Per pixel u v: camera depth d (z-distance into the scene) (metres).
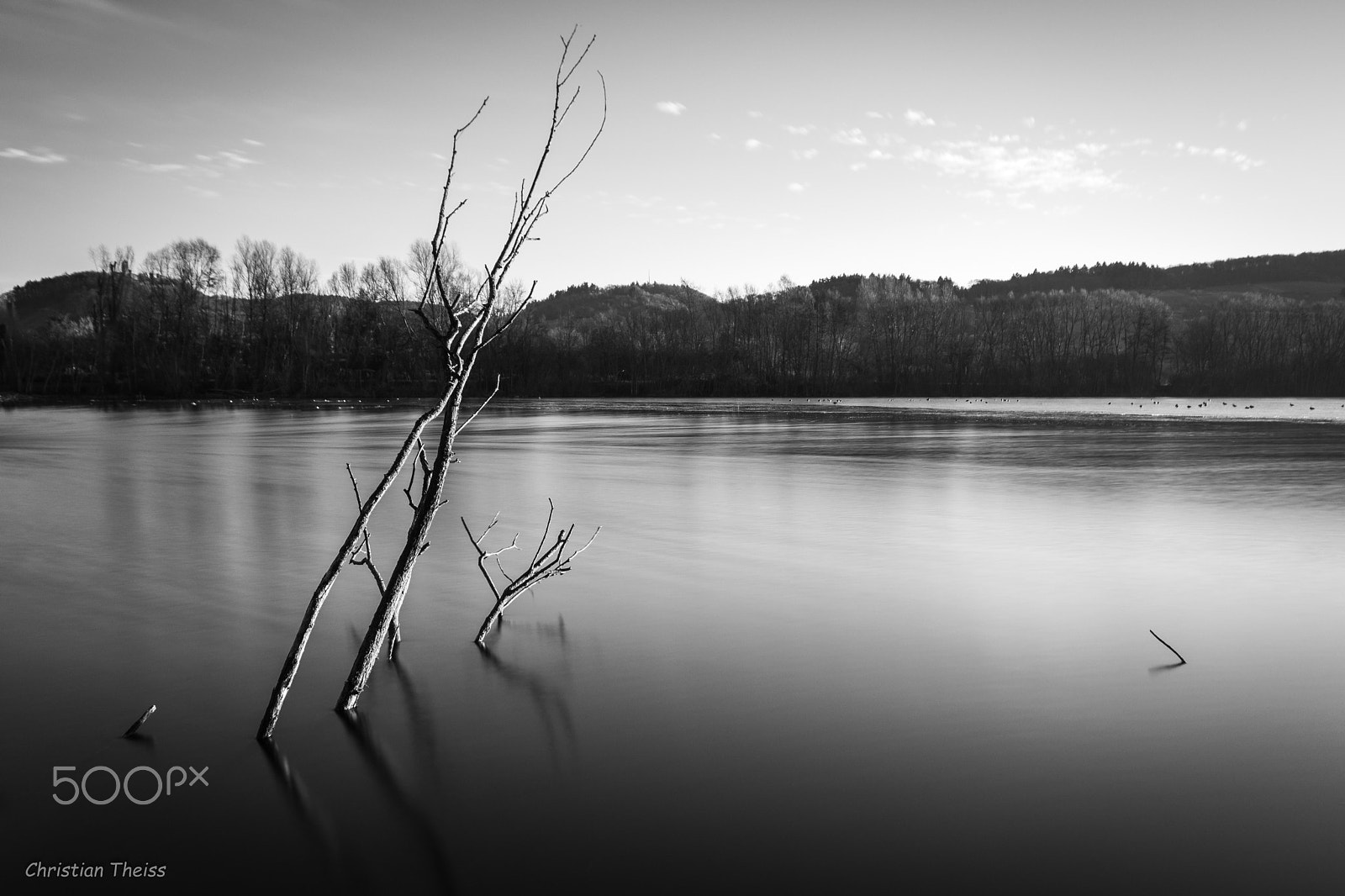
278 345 105.44
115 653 8.05
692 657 7.91
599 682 7.27
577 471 24.38
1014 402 100.38
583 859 4.67
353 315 107.81
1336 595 10.26
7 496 19.00
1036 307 150.50
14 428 46.62
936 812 5.09
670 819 5.05
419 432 6.87
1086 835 4.83
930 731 6.23
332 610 9.50
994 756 5.83
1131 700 6.83
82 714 6.66
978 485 21.19
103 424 50.97
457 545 13.28
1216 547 13.27
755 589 10.53
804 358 132.62
